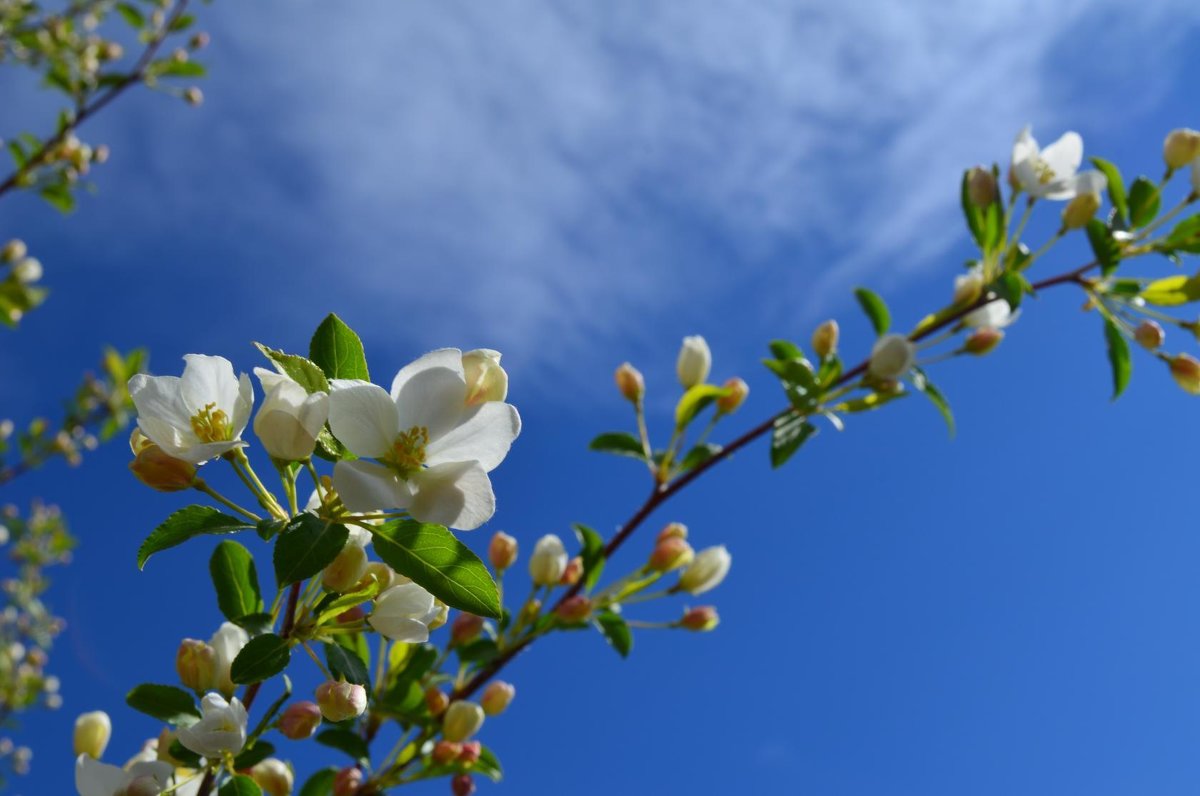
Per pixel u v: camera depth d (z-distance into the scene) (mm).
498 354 342
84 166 1036
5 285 990
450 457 335
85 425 1097
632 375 576
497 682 496
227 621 375
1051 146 562
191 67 1111
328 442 335
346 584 333
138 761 362
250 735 351
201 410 341
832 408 545
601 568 538
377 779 460
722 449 550
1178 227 542
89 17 1159
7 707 1187
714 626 542
